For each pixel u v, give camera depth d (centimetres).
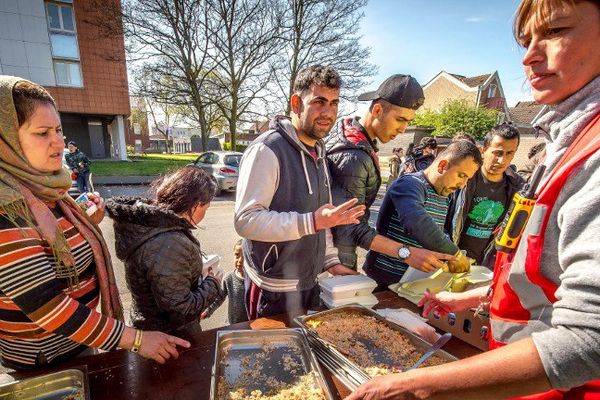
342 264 186
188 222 125
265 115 1362
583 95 59
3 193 79
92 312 89
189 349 105
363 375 90
